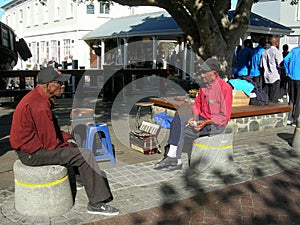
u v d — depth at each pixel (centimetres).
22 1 3506
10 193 441
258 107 807
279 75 951
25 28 3459
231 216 395
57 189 380
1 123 872
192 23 982
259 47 988
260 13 2430
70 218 379
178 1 967
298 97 846
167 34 1720
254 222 383
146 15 2222
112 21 2414
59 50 2683
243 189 466
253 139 720
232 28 942
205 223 379
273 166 555
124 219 382
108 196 392
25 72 1162
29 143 371
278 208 415
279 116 834
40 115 370
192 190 459
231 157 531
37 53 3153
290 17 2289
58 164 386
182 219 386
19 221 370
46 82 378
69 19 2511
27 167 377
